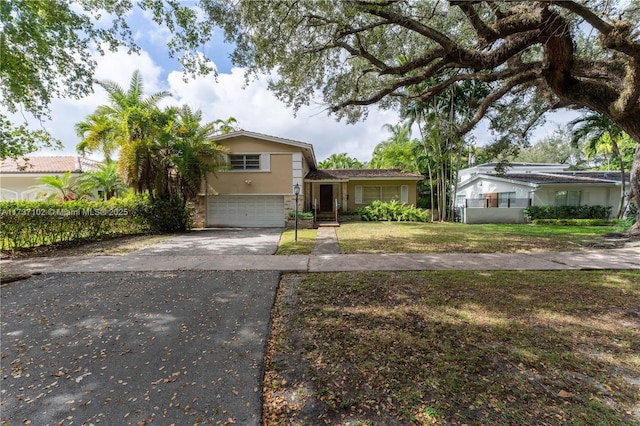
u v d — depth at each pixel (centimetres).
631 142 1869
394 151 2122
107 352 309
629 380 255
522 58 1002
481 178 2234
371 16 652
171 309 424
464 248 894
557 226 1536
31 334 348
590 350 303
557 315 390
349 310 416
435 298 457
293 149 1573
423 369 271
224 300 460
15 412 222
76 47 741
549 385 248
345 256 781
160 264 694
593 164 3195
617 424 206
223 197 1599
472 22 596
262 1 582
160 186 1275
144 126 1196
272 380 261
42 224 921
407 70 743
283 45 685
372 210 1858
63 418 216
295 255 798
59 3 670
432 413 216
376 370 271
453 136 1277
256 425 208
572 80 727
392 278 571
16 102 811
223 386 252
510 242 997
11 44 681
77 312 414
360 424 208
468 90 1675
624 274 588
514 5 648
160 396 240
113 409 225
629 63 628
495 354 296
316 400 234
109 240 1085
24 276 585
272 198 1600
